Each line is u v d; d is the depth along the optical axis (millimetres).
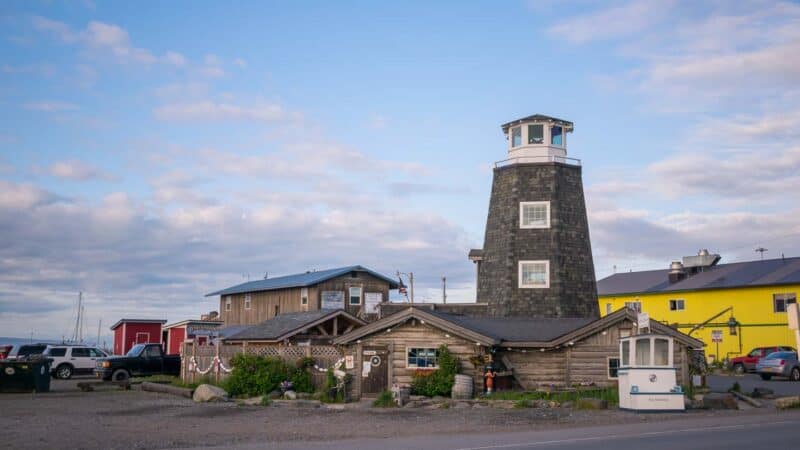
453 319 33969
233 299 65375
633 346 25000
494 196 47406
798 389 36250
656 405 24297
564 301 44125
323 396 29703
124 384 37219
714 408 25922
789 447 15141
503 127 48438
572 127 47719
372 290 58000
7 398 31672
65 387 39031
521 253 45094
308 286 56062
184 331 63406
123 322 66750
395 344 31547
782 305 58125
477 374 31547
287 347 31797
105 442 17578
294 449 15891
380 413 24812
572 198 45969
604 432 18531
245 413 24859
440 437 18109
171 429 20312
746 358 52406
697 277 66625
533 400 27906
